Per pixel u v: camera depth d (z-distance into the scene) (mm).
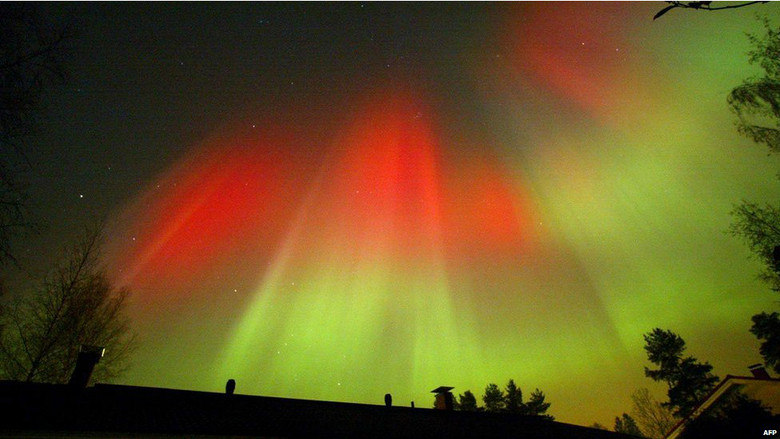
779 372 19141
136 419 5258
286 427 6113
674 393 27250
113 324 14406
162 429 5066
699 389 26672
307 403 8117
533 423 9812
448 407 10789
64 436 4445
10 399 5070
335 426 6668
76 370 6840
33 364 12062
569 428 9945
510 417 10180
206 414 6098
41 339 12445
